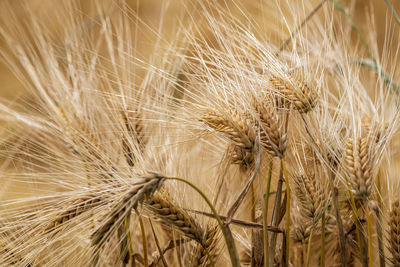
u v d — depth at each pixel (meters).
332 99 1.23
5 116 1.20
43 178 1.11
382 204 1.12
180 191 1.12
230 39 1.13
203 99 1.08
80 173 1.08
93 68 1.17
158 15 2.34
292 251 1.18
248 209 1.16
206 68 1.10
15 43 1.22
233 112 1.06
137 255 1.11
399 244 1.10
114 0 1.21
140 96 1.15
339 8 1.37
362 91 1.19
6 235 1.09
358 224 1.11
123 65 1.17
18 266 1.07
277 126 1.05
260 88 1.08
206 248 1.09
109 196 1.04
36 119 1.17
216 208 1.13
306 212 1.09
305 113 1.09
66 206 1.05
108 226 1.03
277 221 1.09
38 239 1.06
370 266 1.07
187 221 1.07
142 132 1.12
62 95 1.17
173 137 1.13
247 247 1.16
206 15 1.12
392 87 1.25
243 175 1.14
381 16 2.54
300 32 1.15
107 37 1.23
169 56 1.19
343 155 1.08
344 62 1.20
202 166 1.21
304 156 1.12
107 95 1.13
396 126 1.12
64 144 1.15
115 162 1.11
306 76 1.09
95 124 1.15
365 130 1.13
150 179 1.02
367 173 1.07
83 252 1.07
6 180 1.16
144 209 1.06
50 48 1.22
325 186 1.11
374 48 1.29
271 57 1.10
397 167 1.21
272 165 1.09
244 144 1.05
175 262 1.16
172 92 1.16
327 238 1.17
